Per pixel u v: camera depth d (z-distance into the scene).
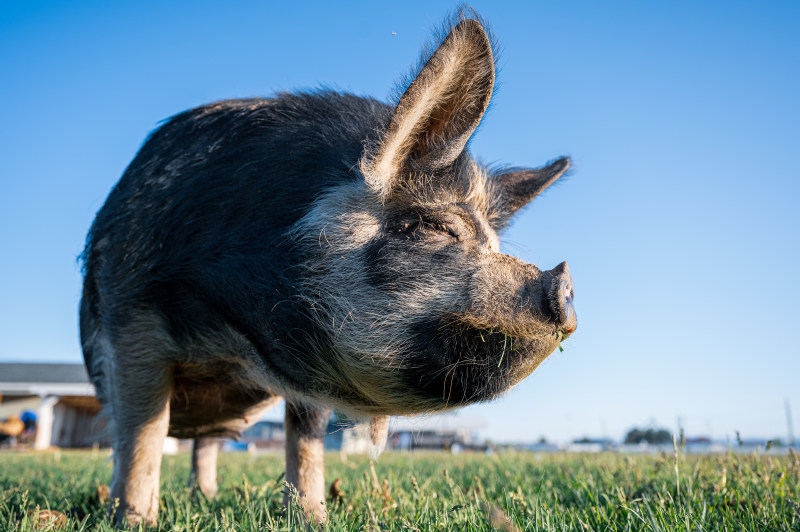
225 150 1.00
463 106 0.83
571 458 2.17
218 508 1.04
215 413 1.18
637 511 0.79
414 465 1.93
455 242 0.84
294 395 0.96
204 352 0.99
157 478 1.01
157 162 1.05
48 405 6.72
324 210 0.88
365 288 0.84
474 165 0.91
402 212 0.86
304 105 1.02
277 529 0.76
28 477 1.63
